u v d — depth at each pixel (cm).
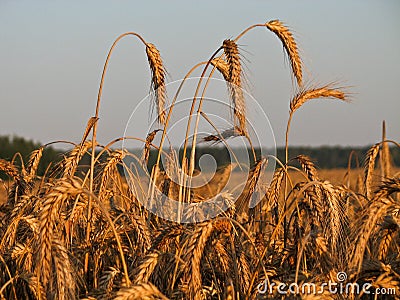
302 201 127
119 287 116
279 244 134
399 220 115
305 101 134
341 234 116
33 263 125
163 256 116
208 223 111
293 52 133
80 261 128
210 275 125
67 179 107
